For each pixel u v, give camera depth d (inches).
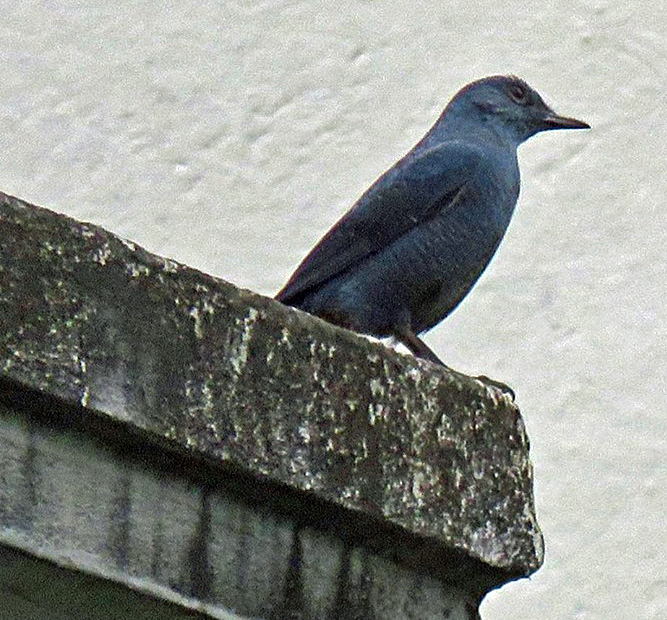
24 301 200.4
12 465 199.8
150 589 204.1
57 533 200.4
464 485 221.6
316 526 215.3
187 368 207.8
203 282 211.8
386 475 217.0
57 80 506.6
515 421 227.3
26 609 204.8
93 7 517.0
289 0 520.4
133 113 502.3
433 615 221.1
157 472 207.3
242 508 211.8
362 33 516.7
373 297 400.5
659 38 519.8
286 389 213.5
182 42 513.0
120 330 204.8
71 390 200.4
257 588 210.7
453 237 409.1
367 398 218.4
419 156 419.2
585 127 458.9
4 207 202.2
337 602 215.0
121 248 207.3
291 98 506.3
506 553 221.8
